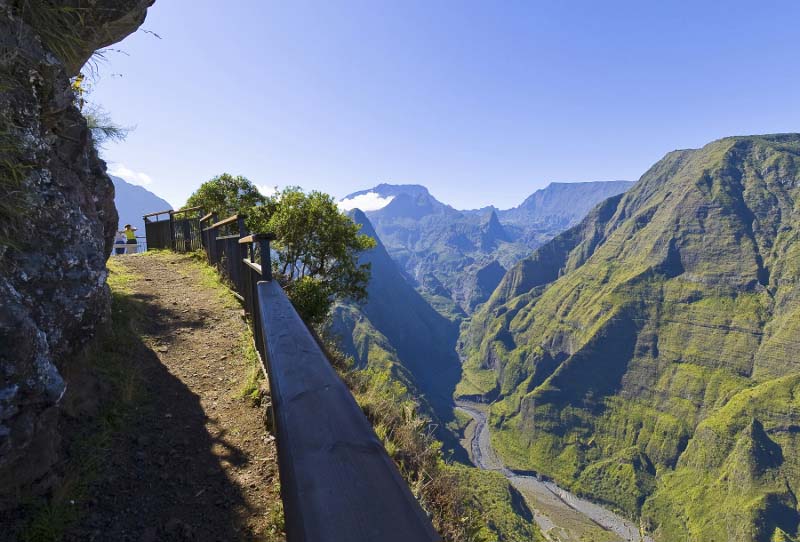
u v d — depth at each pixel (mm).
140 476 3061
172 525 2658
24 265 2896
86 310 3854
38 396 2295
